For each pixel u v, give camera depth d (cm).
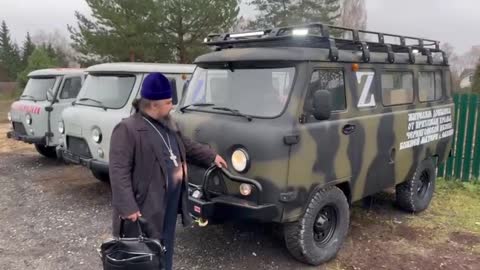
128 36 2061
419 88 615
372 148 514
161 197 327
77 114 683
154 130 328
